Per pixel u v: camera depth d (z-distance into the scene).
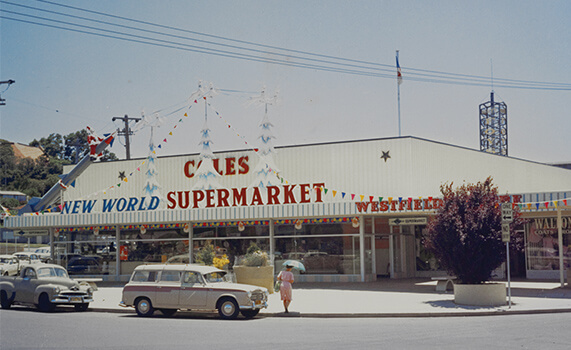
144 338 13.93
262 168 32.94
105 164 38.09
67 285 20.34
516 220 20.55
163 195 35.81
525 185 39.66
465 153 34.91
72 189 39.06
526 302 20.06
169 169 35.81
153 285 18.80
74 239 35.59
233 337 14.00
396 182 30.25
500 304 19.47
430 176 31.50
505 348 11.97
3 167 93.94
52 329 15.60
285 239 30.41
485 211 20.25
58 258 35.84
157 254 33.38
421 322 16.55
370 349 11.99
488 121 66.62
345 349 12.04
